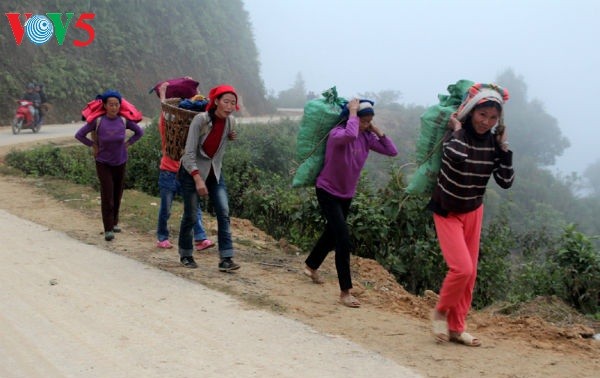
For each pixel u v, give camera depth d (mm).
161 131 7523
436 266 8438
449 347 4957
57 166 14000
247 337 4918
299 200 9391
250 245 8406
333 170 5906
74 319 5199
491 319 6016
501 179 4926
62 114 29609
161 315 5344
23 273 6367
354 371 4352
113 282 6199
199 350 4645
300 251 8508
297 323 5270
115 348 4648
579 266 7723
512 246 9617
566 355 4977
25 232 8141
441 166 4895
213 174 6594
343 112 5953
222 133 6465
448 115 4922
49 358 4465
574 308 7590
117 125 7863
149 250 7605
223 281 6402
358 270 7574
